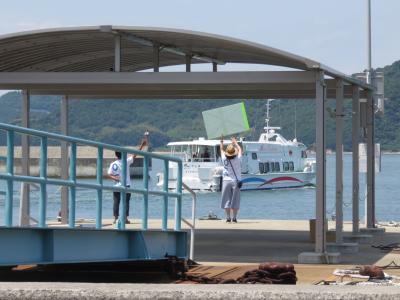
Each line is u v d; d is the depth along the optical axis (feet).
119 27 114.83
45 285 53.47
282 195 469.98
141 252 97.91
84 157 653.30
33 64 138.10
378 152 181.98
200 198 446.19
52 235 83.51
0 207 83.05
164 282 95.50
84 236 88.84
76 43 124.88
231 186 187.73
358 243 142.10
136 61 147.64
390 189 582.76
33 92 155.84
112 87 133.28
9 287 52.54
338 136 125.49
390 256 123.24
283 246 137.08
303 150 531.50
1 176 77.15
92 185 89.81
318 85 113.19
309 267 109.40
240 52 123.54
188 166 469.98
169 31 112.98
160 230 102.22
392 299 50.98
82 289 52.01
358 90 141.18
